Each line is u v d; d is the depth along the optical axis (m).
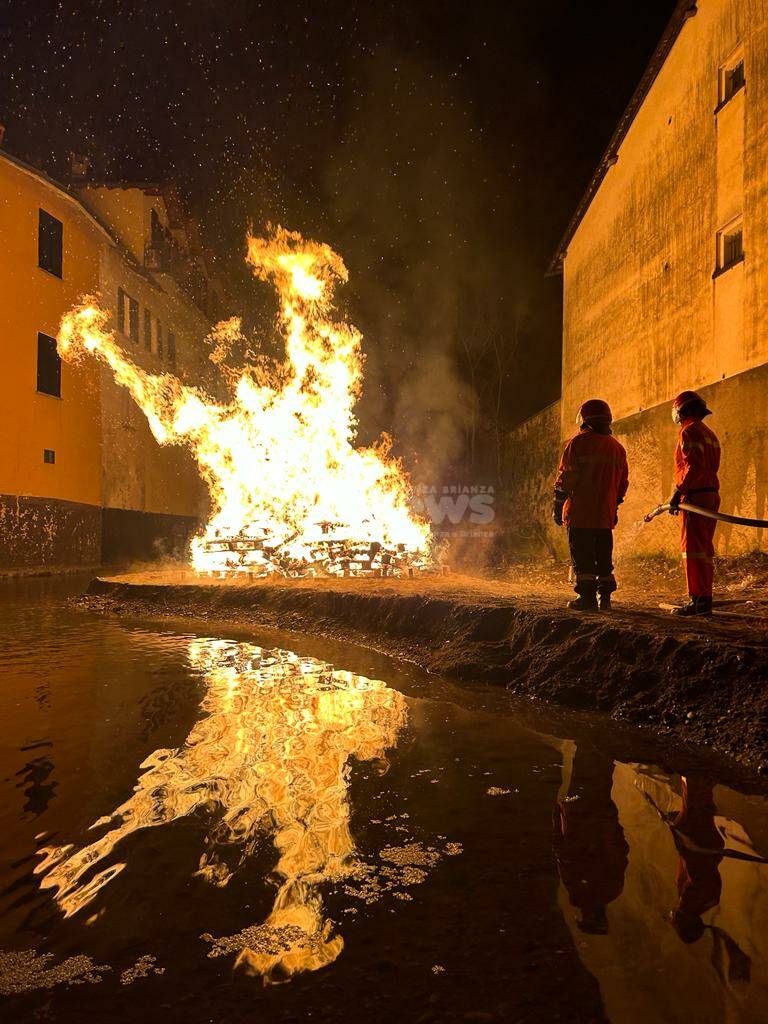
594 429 6.86
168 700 5.30
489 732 4.56
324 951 2.16
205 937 2.24
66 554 22.47
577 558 6.76
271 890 2.52
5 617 10.55
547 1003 1.92
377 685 5.93
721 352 12.40
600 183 18.45
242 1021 1.86
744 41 11.66
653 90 15.23
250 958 2.13
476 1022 1.84
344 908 2.41
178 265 31.52
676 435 13.97
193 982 2.02
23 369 20.53
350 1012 1.89
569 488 6.78
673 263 14.26
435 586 10.19
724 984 1.98
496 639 6.77
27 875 2.62
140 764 3.86
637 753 4.14
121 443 26.52
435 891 2.52
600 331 18.53
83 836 2.96
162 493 30.81
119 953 2.15
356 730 4.57
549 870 2.68
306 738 4.36
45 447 21.48
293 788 3.52
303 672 6.42
